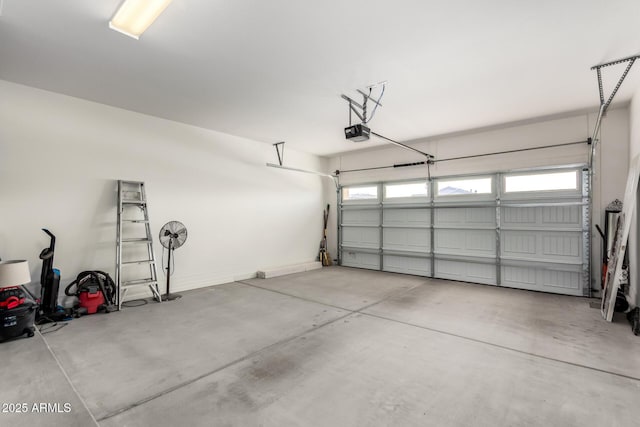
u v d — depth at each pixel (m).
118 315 3.79
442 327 3.38
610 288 3.84
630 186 3.70
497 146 5.52
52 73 3.29
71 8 2.21
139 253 4.58
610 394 2.09
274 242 6.68
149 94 3.88
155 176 4.78
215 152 5.57
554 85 3.61
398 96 3.93
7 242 3.50
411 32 2.54
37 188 3.70
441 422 1.81
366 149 7.21
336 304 4.28
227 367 2.48
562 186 4.94
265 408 1.95
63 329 3.30
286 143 6.54
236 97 3.98
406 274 6.64
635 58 2.90
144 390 2.15
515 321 3.57
